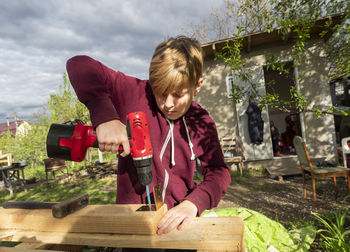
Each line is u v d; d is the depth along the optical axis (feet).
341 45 20.59
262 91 25.07
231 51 15.03
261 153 25.40
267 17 14.42
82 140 3.08
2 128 129.59
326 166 14.62
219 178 3.60
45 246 2.59
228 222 2.33
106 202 17.10
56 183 26.18
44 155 41.29
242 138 25.79
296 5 13.58
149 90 3.91
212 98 27.17
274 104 13.88
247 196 16.93
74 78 3.13
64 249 2.78
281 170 22.74
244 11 15.42
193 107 3.97
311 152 24.82
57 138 3.14
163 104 3.36
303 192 16.08
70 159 3.17
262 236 6.99
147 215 2.37
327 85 24.53
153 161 3.76
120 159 3.96
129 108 3.85
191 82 3.19
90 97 2.90
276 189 18.21
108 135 2.62
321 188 17.39
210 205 3.21
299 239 7.77
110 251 5.42
